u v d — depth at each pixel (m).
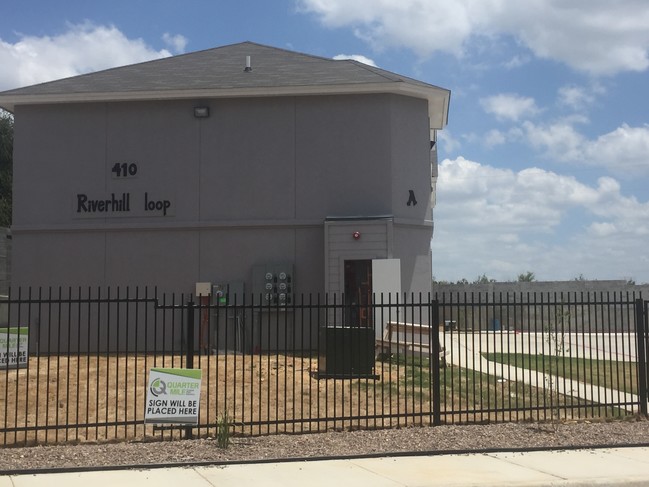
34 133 20.58
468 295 33.53
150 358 17.30
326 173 20.08
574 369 17.56
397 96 20.34
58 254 20.28
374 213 19.89
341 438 10.06
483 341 24.98
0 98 20.33
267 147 20.22
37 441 9.81
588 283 33.41
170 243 20.14
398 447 9.56
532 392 13.89
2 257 23.86
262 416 11.23
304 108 20.27
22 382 13.30
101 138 20.44
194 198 20.19
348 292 19.28
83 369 14.89
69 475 8.12
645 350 12.45
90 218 20.28
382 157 20.02
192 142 20.31
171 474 8.18
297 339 19.62
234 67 22.12
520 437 10.23
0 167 41.88
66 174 20.44
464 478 8.00
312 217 19.97
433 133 29.77
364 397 12.56
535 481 7.86
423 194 20.59
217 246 20.08
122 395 12.39
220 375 14.05
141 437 10.09
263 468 8.47
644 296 33.06
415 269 20.20
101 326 19.97
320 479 7.94
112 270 20.14
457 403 12.55
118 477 8.04
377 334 18.33
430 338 11.91
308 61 22.58
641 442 9.96
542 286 33.41
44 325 20.08
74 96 20.20
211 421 10.84
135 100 20.38
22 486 7.64
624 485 7.88
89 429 10.59
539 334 28.80
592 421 11.51
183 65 22.58
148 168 20.31
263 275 19.80
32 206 20.42
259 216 20.05
